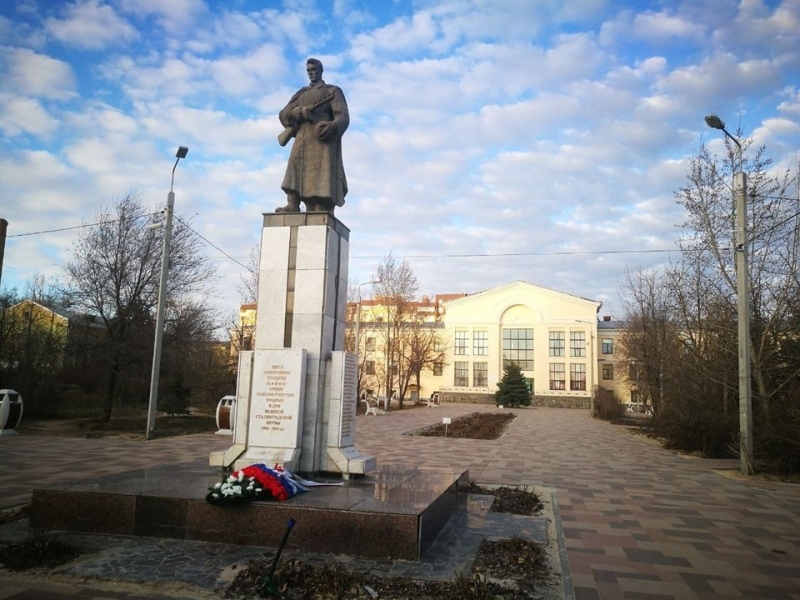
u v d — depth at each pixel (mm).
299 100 9555
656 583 5812
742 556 6812
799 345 16094
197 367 29578
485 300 65000
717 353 18531
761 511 9492
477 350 64688
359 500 6809
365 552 6227
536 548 6734
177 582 5430
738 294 14781
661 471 14141
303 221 8867
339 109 9430
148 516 6801
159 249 23453
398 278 44875
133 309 22453
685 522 8578
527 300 63750
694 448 18516
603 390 44156
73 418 25250
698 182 17484
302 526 6395
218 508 6621
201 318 27359
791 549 7152
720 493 11211
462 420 31734
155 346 18250
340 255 9227
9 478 10609
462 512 8648
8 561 5867
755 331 16641
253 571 5566
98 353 22156
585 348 61812
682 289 22625
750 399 14289
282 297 8703
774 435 14062
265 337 8680
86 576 5555
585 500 10141
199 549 6352
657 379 25359
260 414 8305
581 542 7344
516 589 5406
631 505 9781
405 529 6176
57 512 7047
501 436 22906
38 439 17484
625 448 19516
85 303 22328
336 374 8484
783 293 16047
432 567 5945
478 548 6730
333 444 8359
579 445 20141
